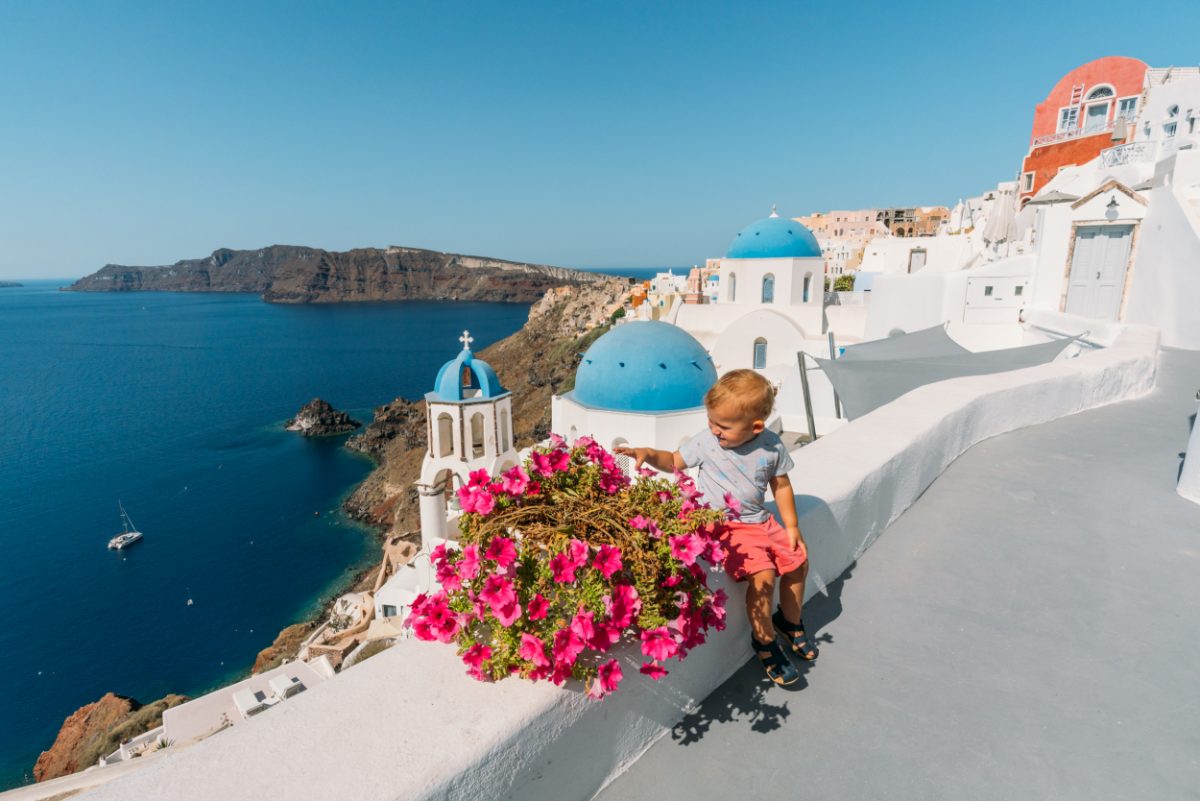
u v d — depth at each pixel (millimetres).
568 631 2059
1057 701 2918
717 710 2885
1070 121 30203
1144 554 4238
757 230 29984
